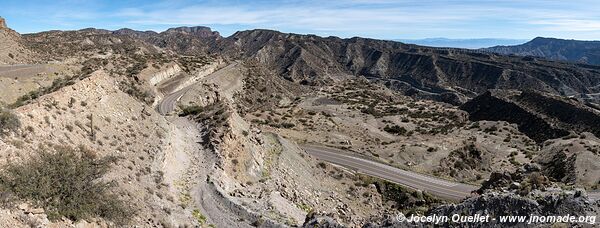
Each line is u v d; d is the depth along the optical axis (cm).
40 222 1639
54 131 2283
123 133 2895
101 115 2852
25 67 6725
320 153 5900
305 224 2692
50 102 2480
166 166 2905
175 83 10212
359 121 9656
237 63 16175
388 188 4709
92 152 2348
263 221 2667
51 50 10438
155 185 2573
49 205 1750
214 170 3212
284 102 13425
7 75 5816
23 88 4306
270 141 4638
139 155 2752
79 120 2584
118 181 2291
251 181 3491
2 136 1931
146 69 10038
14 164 1811
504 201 2209
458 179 5794
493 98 12912
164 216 2302
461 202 2492
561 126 10181
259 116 8144
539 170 3553
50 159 1972
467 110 13512
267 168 3900
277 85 15625
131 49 14450
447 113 11944
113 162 2431
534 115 10944
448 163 6556
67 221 1755
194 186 2936
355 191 4438
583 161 5328
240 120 4534
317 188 4112
